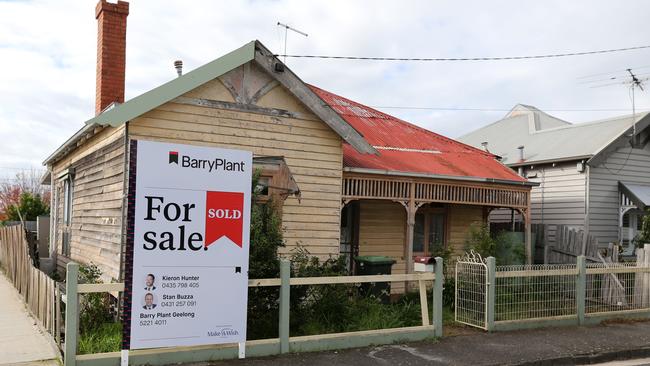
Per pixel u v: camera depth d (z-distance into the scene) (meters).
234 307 7.14
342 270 9.45
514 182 13.95
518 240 14.62
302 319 8.61
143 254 6.56
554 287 10.36
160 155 6.70
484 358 7.89
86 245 12.41
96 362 6.41
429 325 8.92
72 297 6.34
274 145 10.63
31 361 6.96
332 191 11.29
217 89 10.07
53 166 18.44
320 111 10.92
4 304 11.27
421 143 15.64
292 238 10.75
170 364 6.85
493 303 9.55
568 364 8.18
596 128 18.58
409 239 12.47
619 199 17.05
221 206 7.05
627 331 10.01
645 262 11.76
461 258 13.20
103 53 13.02
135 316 6.50
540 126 22.73
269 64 10.35
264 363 7.13
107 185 10.61
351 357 7.64
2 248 18.83
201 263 6.91
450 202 13.14
